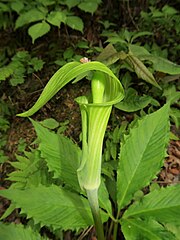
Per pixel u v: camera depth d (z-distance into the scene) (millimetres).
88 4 418
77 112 398
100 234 200
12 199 205
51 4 434
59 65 451
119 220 217
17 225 206
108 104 148
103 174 300
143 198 215
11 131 407
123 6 481
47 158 226
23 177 295
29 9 450
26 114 131
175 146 354
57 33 486
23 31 496
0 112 421
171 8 419
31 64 438
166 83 378
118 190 224
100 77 148
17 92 441
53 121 357
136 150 224
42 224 204
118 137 319
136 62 252
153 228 201
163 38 444
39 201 209
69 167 227
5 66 457
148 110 341
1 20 490
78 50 455
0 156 378
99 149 167
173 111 341
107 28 488
